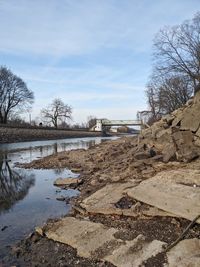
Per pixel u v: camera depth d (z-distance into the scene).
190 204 7.89
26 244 7.91
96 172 15.80
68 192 13.19
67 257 7.10
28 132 60.56
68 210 10.59
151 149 14.92
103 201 9.73
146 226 7.85
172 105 45.44
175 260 6.23
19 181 16.39
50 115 98.19
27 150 36.59
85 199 10.38
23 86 80.12
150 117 59.28
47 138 67.81
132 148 18.59
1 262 7.10
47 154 31.33
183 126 14.48
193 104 15.09
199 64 37.47
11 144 48.34
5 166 22.38
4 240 8.28
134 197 9.22
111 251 6.92
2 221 9.80
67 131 77.75
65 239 7.70
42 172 18.97
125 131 109.44
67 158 23.44
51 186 14.62
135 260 6.48
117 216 8.73
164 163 12.47
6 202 12.09
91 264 6.70
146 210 8.43
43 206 11.30
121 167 14.48
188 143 13.20
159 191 8.99
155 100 50.81
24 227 9.20
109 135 92.50
